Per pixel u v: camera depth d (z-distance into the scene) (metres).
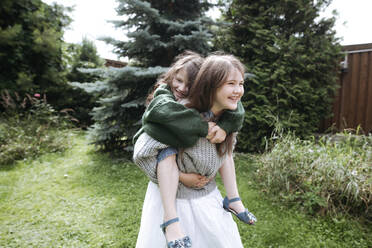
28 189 2.81
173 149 0.90
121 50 4.30
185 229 0.98
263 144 3.92
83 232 2.00
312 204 2.28
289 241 1.88
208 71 0.85
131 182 3.02
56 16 6.75
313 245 1.83
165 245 0.97
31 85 5.86
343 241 1.89
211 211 1.01
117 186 2.91
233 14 4.43
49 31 6.11
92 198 2.61
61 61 6.84
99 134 4.06
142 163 0.90
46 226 2.09
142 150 0.87
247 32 4.43
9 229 2.04
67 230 2.03
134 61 4.65
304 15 4.18
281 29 4.33
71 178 3.16
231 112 0.94
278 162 2.65
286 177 2.49
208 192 1.06
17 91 5.72
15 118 5.02
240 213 1.08
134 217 2.22
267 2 4.25
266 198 2.52
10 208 2.38
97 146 4.45
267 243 1.87
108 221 2.17
